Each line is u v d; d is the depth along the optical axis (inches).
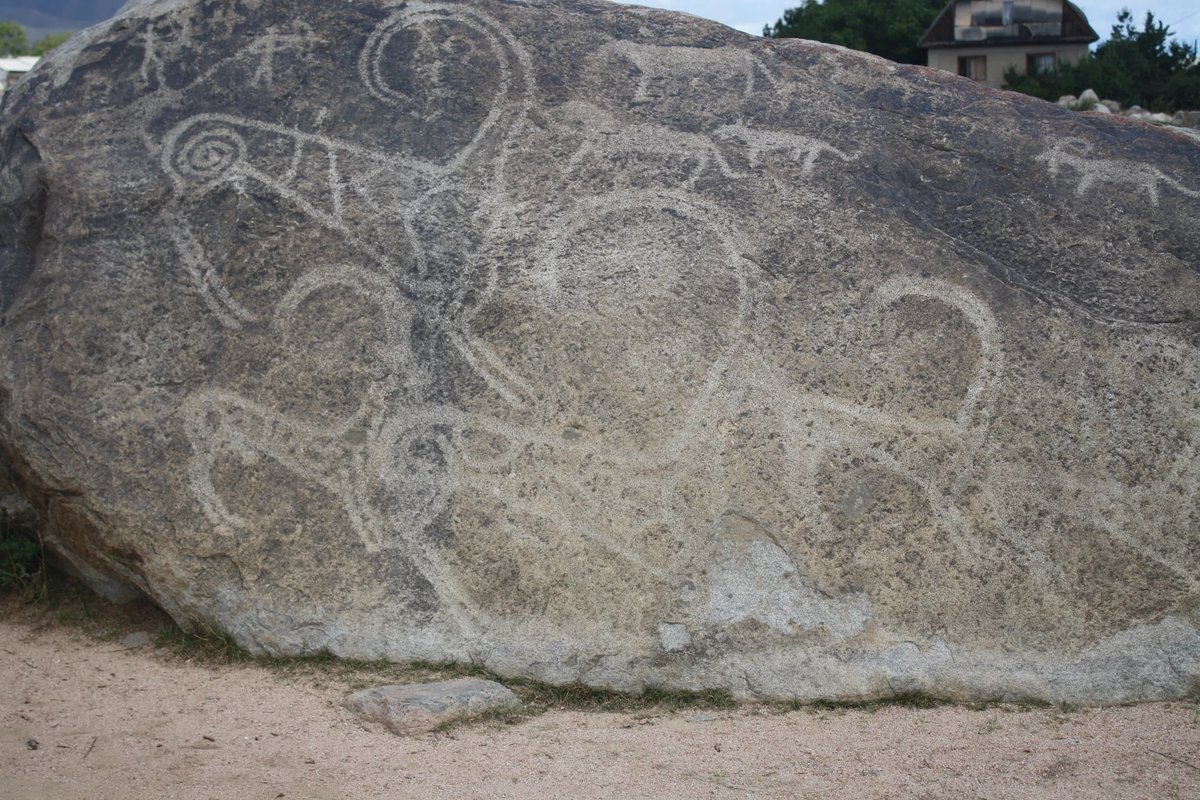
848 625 127.6
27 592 153.3
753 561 129.0
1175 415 131.9
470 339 135.2
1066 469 130.4
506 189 141.3
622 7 154.1
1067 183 142.8
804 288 135.1
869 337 133.5
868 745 116.3
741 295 134.9
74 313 136.3
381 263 137.7
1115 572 128.8
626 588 129.3
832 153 142.7
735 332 133.6
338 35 148.3
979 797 105.2
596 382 132.8
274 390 135.0
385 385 134.8
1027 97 149.0
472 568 131.2
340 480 133.3
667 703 126.6
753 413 131.5
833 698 126.5
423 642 130.8
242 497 133.3
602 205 139.7
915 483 130.0
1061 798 104.7
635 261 136.6
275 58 147.0
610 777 109.1
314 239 138.5
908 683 126.6
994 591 128.1
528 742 116.5
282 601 132.6
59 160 141.6
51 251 138.4
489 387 133.9
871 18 603.8
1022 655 127.2
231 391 135.0
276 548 132.9
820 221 138.2
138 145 142.7
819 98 147.0
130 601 150.1
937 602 127.8
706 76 148.2
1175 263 138.1
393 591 131.6
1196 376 133.1
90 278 137.3
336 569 132.1
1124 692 126.3
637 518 130.3
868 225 138.0
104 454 134.2
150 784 106.6
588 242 137.9
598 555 130.0
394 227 138.8
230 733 117.5
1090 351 133.3
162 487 133.7
